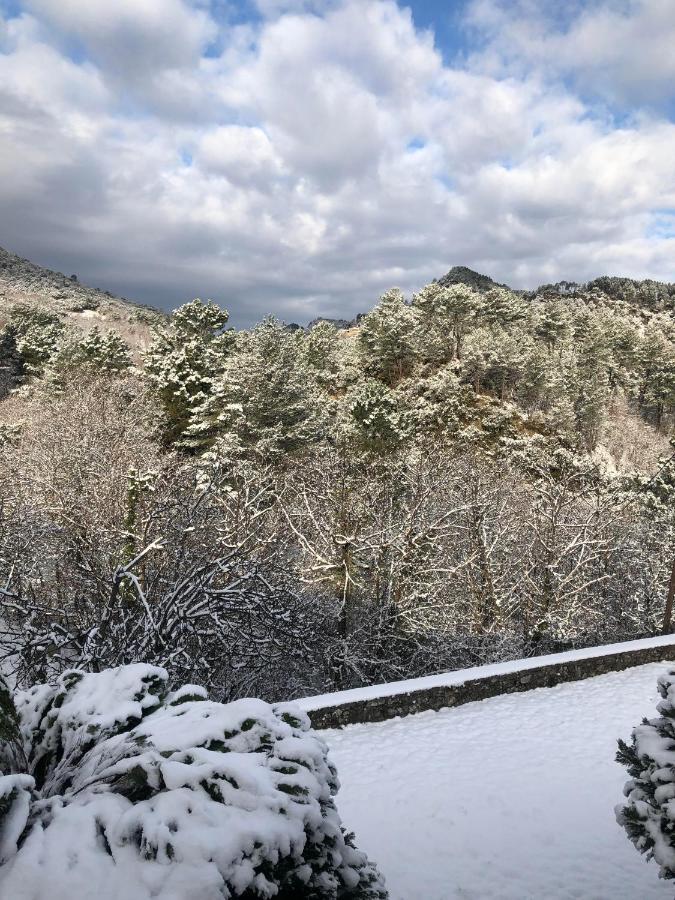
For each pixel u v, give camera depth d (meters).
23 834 2.01
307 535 17.44
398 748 7.14
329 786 2.59
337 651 13.79
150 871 1.84
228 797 2.10
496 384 55.44
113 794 2.19
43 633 7.64
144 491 10.81
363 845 5.48
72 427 23.50
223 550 11.15
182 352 31.16
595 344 61.06
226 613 9.29
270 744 2.51
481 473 25.38
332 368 61.44
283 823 2.05
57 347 41.09
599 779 6.59
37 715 2.91
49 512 13.78
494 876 5.13
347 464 16.75
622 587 23.47
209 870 1.82
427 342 59.03
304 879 2.12
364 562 16.03
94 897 1.77
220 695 10.92
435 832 5.67
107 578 9.33
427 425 45.12
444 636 16.58
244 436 29.69
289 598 10.91
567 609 18.25
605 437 56.28
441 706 8.20
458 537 20.47
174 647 8.04
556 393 52.59
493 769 6.74
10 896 1.76
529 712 8.16
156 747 2.43
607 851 5.46
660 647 10.20
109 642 7.53
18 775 2.07
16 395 42.97
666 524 24.73
